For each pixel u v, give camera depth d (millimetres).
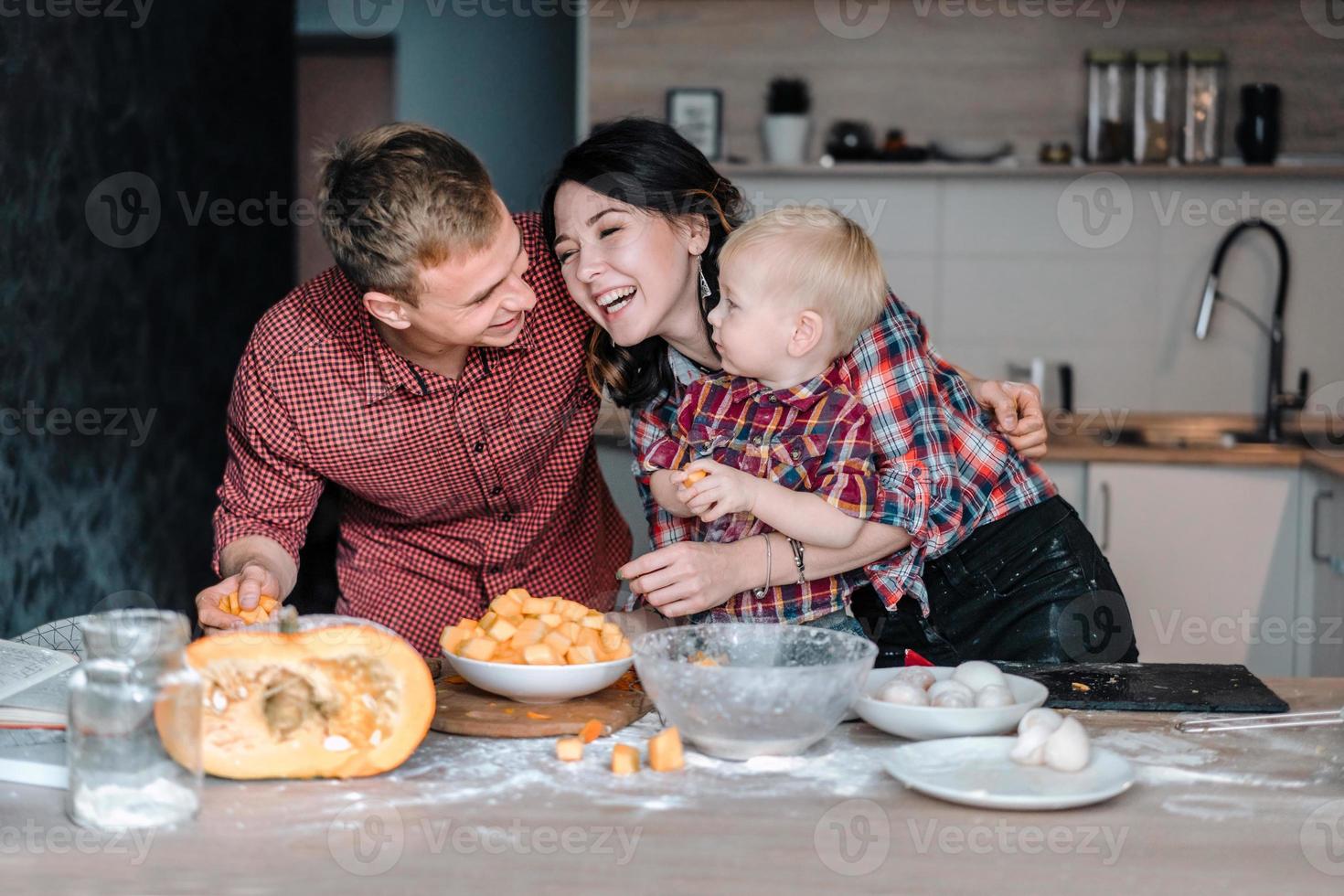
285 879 921
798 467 1607
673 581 1481
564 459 1922
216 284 3730
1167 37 3939
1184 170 3799
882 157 3930
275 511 1818
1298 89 3910
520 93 4246
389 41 4234
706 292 1654
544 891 903
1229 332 3945
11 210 2586
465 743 1239
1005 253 3996
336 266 1787
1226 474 3314
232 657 1125
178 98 3432
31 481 2688
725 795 1093
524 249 1636
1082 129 3984
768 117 3932
